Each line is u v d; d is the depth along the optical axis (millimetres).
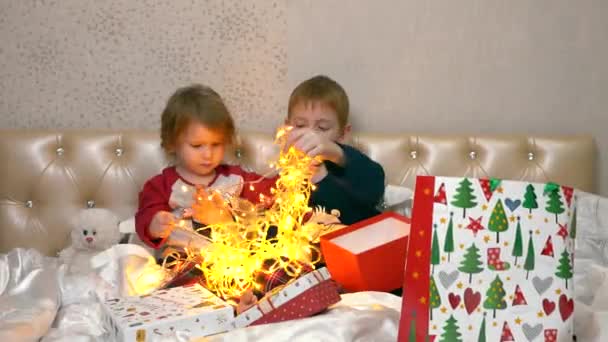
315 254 1384
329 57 1903
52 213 1761
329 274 1155
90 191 1772
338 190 1538
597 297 1187
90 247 1616
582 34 1906
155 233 1472
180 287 1223
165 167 1763
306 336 990
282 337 990
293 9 1878
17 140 1755
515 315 943
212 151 1555
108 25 1864
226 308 1082
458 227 951
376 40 1899
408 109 1933
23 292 1231
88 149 1767
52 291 1249
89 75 1884
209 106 1535
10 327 1046
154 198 1583
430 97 1928
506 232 950
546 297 946
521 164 1818
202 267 1283
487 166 1813
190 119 1518
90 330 1152
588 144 1828
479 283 947
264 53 1896
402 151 1820
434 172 1811
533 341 939
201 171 1596
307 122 1630
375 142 1817
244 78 1904
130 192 1771
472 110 1937
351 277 1243
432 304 945
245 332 1001
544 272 949
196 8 1867
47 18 1854
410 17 1893
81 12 1854
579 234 1590
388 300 1168
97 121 1907
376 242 1294
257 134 1826
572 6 1894
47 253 1762
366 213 1577
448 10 1892
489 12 1896
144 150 1772
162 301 1129
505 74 1922
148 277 1338
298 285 1121
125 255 1412
